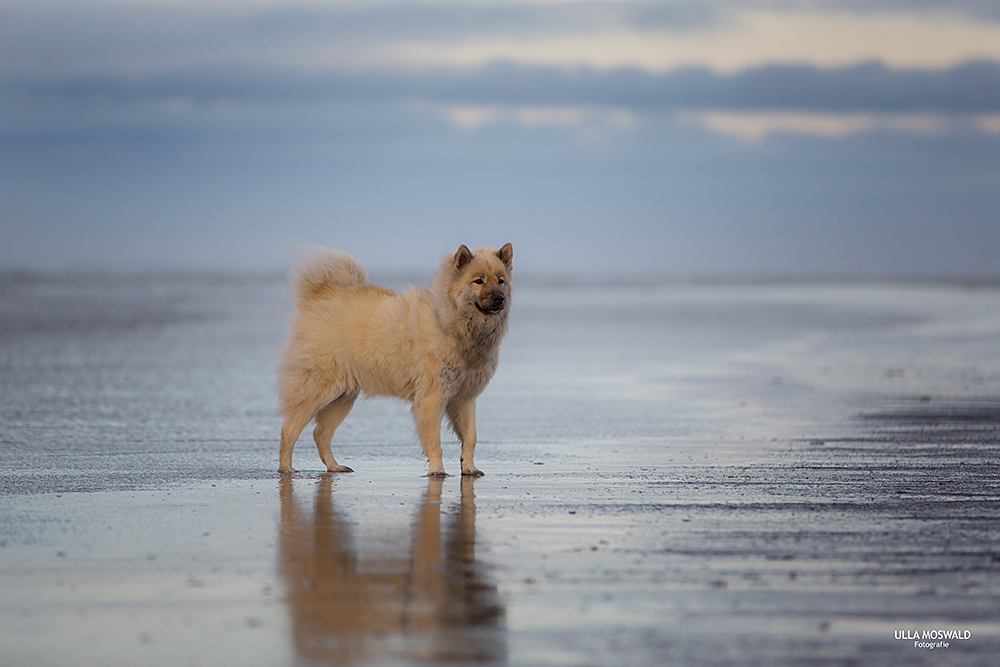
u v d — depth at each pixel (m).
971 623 5.87
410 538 7.84
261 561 7.15
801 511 8.83
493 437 14.02
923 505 9.08
